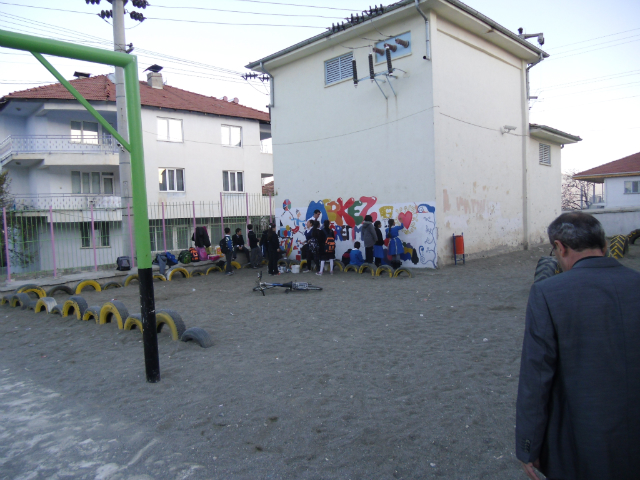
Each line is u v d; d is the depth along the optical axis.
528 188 17.44
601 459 1.71
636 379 1.75
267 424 3.82
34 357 6.14
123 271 13.49
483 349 5.54
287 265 15.86
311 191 16.28
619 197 30.72
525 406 1.86
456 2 12.60
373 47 13.39
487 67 15.46
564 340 1.81
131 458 3.40
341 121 15.20
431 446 3.38
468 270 12.37
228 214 23.27
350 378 4.77
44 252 13.04
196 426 3.84
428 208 13.01
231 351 5.87
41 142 20.66
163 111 23.52
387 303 8.55
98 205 20.94
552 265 7.28
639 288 1.82
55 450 3.57
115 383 4.93
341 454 3.32
